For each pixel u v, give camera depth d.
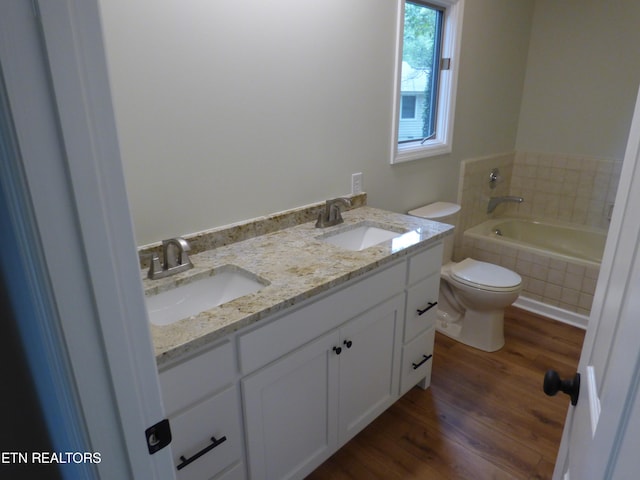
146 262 1.44
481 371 2.32
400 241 1.74
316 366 1.45
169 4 1.33
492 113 3.13
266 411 1.31
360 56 2.02
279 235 1.81
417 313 1.90
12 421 0.84
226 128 1.58
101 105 0.45
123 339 0.53
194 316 1.14
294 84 1.77
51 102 0.42
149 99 1.36
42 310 0.48
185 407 1.08
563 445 0.96
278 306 1.22
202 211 1.59
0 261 0.65
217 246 1.65
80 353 0.50
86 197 0.46
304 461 1.53
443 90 2.64
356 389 1.68
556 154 3.36
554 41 3.20
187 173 1.51
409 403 2.08
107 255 0.49
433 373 2.31
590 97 3.12
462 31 2.57
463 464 1.73
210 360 1.10
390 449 1.81
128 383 0.55
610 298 0.72
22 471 0.87
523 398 2.11
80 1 0.42
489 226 3.34
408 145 2.57
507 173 3.54
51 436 0.73
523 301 3.02
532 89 3.38
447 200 2.95
